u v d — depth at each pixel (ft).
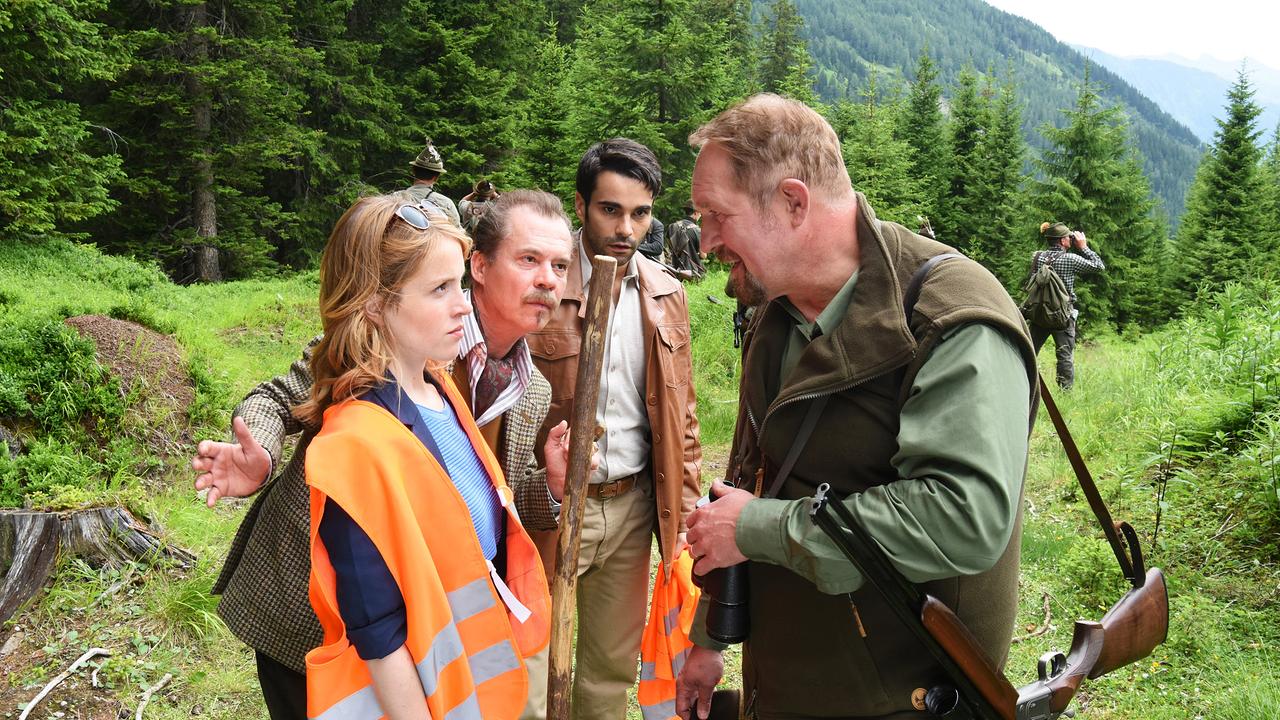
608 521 8.93
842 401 5.16
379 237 5.16
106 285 40.73
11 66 44.86
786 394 5.18
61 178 45.96
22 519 11.97
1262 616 12.13
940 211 114.62
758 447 5.82
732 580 5.84
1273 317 17.98
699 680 6.65
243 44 61.82
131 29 60.54
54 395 15.23
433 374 5.87
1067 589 13.71
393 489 4.82
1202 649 11.43
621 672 9.21
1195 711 10.35
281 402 6.31
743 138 5.08
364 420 5.01
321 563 4.75
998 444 4.60
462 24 82.84
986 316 4.74
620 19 75.92
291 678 6.23
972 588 5.17
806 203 5.06
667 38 73.82
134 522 12.94
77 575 12.10
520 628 6.05
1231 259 95.25
